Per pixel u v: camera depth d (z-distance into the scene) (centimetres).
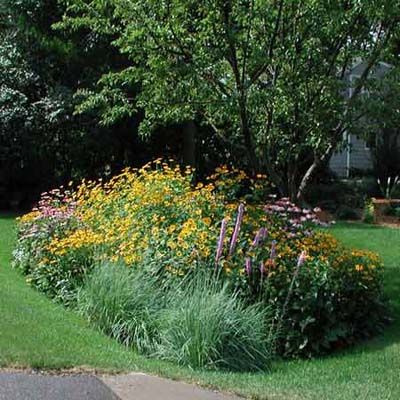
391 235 1233
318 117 795
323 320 685
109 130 1612
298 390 527
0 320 608
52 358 500
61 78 1631
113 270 702
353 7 740
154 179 902
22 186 1712
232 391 489
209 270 684
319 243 764
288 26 755
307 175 873
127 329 638
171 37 750
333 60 796
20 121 1570
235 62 754
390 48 804
